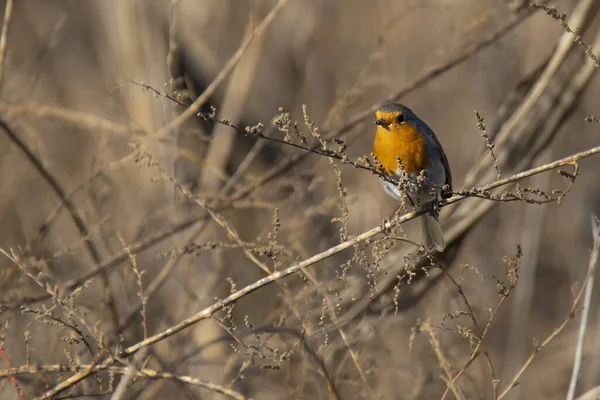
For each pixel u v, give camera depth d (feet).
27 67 49.24
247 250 26.32
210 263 36.47
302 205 35.60
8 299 30.14
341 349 31.09
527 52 52.06
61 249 32.96
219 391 23.79
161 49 39.04
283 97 47.26
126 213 40.52
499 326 45.83
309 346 26.25
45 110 36.42
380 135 30.27
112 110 41.98
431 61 41.19
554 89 36.91
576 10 35.50
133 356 27.07
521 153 37.29
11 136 32.42
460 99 52.70
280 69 47.62
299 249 32.58
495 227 48.03
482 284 44.37
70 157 46.39
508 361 41.70
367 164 23.11
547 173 48.65
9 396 28.60
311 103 47.03
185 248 29.27
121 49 39.63
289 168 36.37
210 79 41.45
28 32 52.70
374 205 37.93
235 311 37.91
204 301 34.40
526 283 43.14
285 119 21.67
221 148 38.06
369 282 23.49
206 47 42.24
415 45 50.11
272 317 30.30
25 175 41.73
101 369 23.76
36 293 32.24
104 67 45.24
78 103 49.24
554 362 44.24
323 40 50.06
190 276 34.58
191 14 44.70
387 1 50.01
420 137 30.01
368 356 31.12
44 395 23.67
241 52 32.60
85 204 36.55
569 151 52.80
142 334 33.68
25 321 32.01
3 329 24.99
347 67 48.88
